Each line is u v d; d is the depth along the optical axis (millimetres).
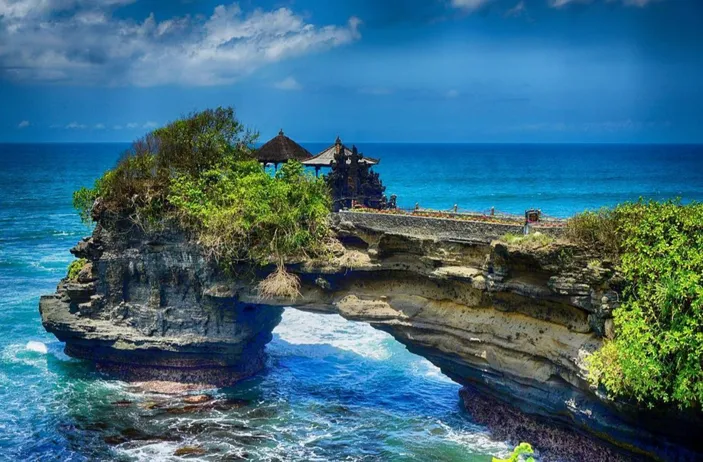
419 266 36531
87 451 33906
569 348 30344
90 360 44188
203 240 39531
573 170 186875
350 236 38938
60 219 104250
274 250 38938
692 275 26016
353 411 38750
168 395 40625
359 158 46000
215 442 34938
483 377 35000
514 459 21688
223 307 40719
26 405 38812
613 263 28781
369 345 49031
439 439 35312
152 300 41688
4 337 49406
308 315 56062
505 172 182125
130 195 41625
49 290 62000
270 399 40281
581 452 31625
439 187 140125
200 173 41906
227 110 44938
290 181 40719
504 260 32250
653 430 28188
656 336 26688
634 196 117312
